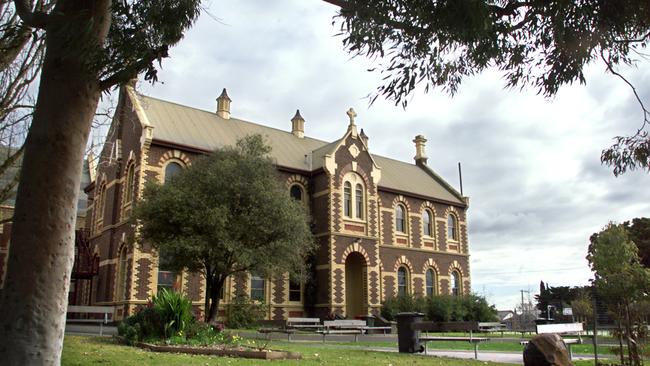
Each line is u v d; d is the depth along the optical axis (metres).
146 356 11.12
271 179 21.88
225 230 19.67
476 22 6.09
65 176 5.57
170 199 19.81
